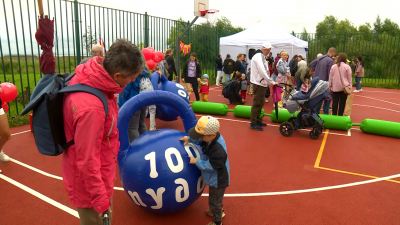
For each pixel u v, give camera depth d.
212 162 3.11
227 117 9.30
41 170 5.07
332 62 9.20
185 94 7.32
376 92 15.60
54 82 1.99
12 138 6.77
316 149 6.31
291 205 3.99
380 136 7.27
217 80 17.41
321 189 4.46
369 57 20.61
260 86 7.39
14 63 13.70
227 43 14.68
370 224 3.57
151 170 3.13
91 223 2.18
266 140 6.92
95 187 1.88
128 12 10.90
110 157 2.13
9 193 4.28
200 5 11.21
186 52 14.31
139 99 3.50
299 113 7.07
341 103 8.28
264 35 14.07
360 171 5.17
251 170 5.18
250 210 3.87
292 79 11.46
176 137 3.42
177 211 3.72
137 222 3.55
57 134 1.93
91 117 1.79
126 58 1.81
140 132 5.97
